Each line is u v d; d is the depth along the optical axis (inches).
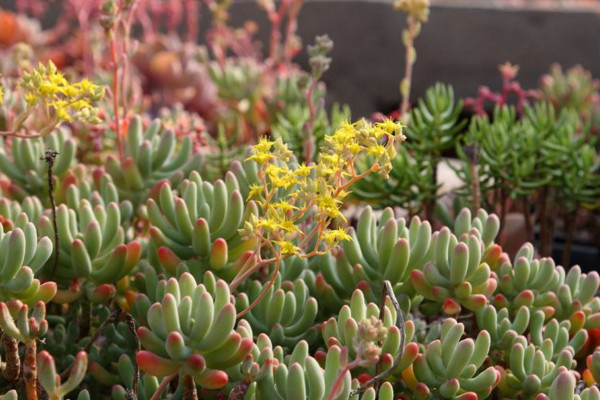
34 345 30.6
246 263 32.7
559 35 94.0
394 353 32.1
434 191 43.9
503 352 35.0
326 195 30.6
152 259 36.2
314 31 96.4
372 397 30.8
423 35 95.7
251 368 31.0
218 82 58.2
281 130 47.2
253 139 57.7
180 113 50.4
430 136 44.0
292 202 32.0
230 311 30.0
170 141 39.6
